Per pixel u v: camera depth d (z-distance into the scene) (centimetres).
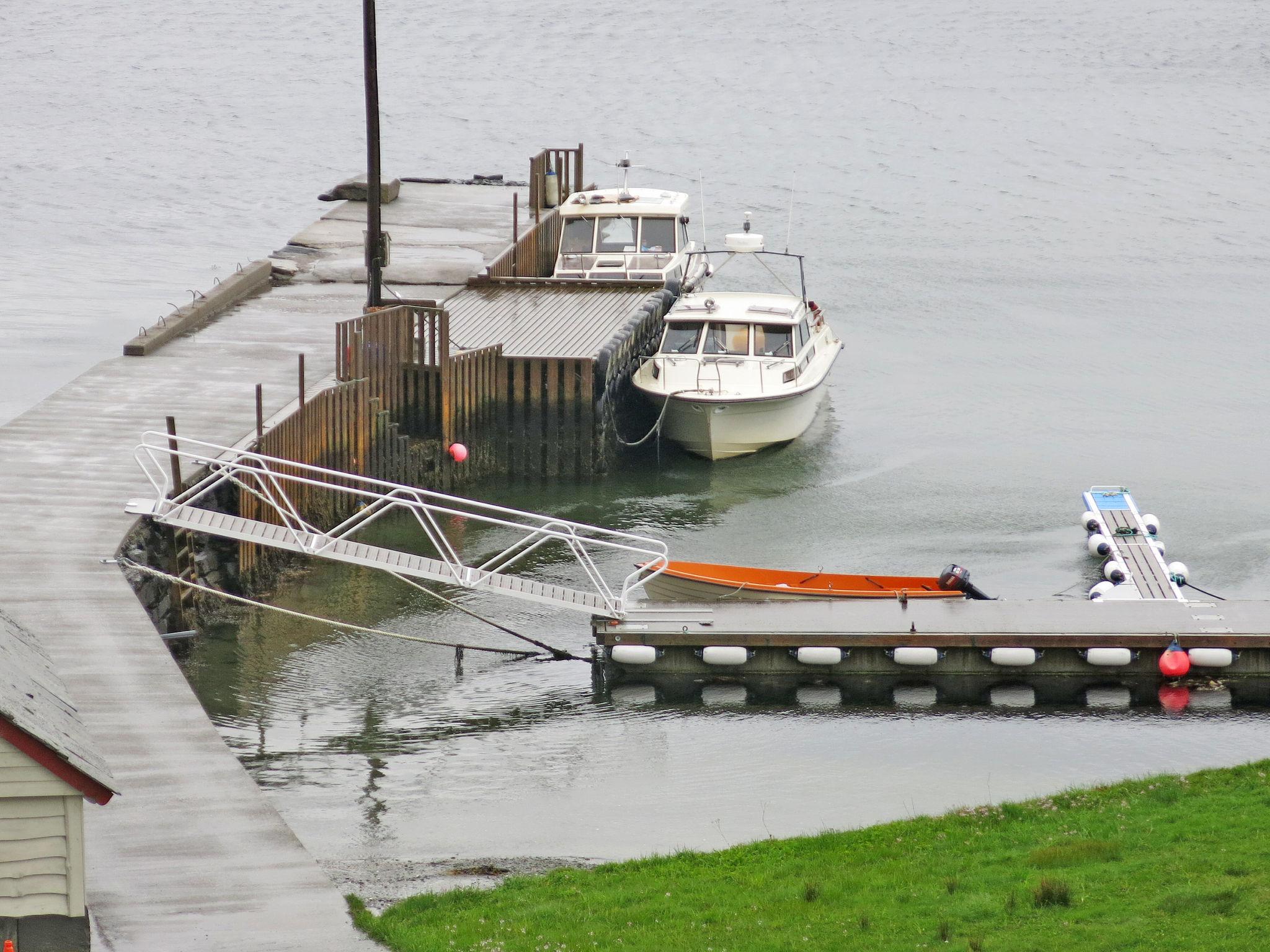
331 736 8331
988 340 17025
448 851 6881
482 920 5494
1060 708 8894
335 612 10181
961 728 8569
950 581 10069
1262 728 8569
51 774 4581
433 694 8956
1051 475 13138
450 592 10619
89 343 16000
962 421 14562
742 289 18662
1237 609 9606
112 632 7706
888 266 19812
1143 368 16138
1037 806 6725
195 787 6312
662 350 13688
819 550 11525
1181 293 18775
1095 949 4834
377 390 12025
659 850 6931
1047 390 15412
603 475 13025
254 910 5397
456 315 13838
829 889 5634
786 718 8712
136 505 9244
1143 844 5897
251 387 11525
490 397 12875
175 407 11025
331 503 11369
